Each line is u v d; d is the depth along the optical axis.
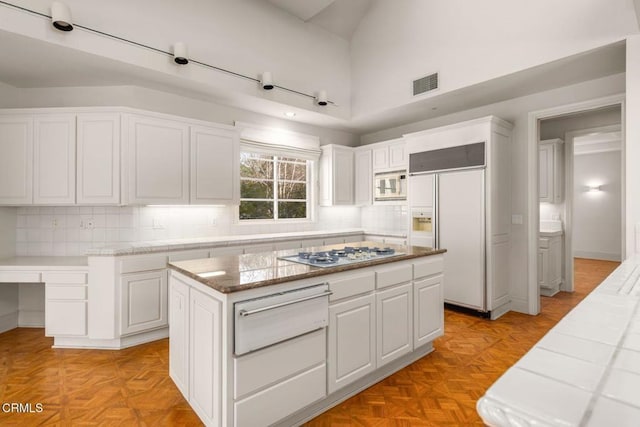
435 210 4.06
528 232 3.84
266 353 1.71
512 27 3.19
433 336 2.75
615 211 7.34
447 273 3.96
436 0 3.81
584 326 0.77
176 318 2.15
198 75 3.39
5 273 2.92
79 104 3.45
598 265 6.84
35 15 2.52
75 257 3.38
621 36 2.58
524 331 3.32
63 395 2.21
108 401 2.13
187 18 3.32
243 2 3.75
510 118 3.98
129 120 3.20
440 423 1.93
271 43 4.00
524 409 0.46
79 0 2.71
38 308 3.49
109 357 2.78
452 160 3.91
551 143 4.88
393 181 4.83
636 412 0.43
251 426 1.66
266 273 1.88
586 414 0.43
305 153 5.00
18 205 3.22
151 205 3.63
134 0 2.99
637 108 2.49
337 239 4.70
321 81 4.52
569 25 2.84
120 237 3.53
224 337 1.60
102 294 2.88
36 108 3.18
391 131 5.33
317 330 1.95
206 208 4.08
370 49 4.59
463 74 3.57
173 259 3.22
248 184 4.62
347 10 4.45
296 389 1.84
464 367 2.59
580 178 7.86
